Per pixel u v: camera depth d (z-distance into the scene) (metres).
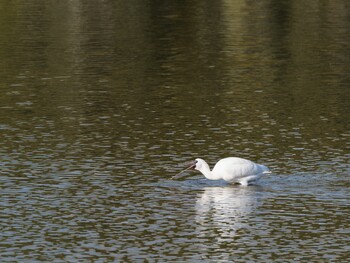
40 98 37.28
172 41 51.16
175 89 39.16
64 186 25.69
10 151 29.20
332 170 27.17
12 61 45.16
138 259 20.45
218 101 36.72
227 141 30.45
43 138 30.84
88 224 22.72
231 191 25.47
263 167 26.31
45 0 67.06
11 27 55.12
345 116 34.03
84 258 20.50
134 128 32.25
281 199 24.70
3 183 25.92
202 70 43.34
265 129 32.06
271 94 38.09
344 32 54.03
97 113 34.62
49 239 21.67
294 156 28.66
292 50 48.56
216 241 21.61
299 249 21.09
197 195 25.08
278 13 62.09
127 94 38.09
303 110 35.09
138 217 23.23
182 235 21.98
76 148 29.58
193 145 29.95
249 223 22.84
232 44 50.31
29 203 24.25
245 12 62.50
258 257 20.61
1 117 34.00
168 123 33.00
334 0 68.50
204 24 57.25
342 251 20.97
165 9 63.66
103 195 24.95
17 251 20.91
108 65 44.31
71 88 39.25
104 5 65.25
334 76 41.88
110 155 28.77
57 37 51.91
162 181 26.28
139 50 48.34
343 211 23.69
